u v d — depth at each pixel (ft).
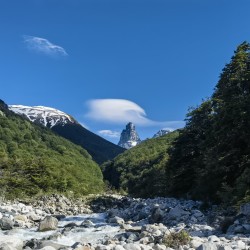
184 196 153.89
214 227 58.44
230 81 122.72
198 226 57.88
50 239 53.11
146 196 265.13
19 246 42.86
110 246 38.63
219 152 101.60
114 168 521.24
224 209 79.61
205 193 112.27
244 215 59.11
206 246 35.24
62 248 39.55
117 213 92.63
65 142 458.50
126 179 430.61
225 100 117.29
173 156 157.07
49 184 176.76
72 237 55.11
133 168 449.48
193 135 152.76
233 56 133.80
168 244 40.91
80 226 69.77
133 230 57.36
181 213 72.74
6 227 67.31
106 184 378.12
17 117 469.57
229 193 86.02
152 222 73.05
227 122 99.14
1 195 142.61
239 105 96.89
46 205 124.67
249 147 95.40
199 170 125.90
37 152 315.99
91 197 169.89
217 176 105.40
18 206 99.76
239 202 72.49
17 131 373.20
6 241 42.55
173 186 158.61
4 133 337.11
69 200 145.07
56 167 208.54
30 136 375.66
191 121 154.61
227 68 133.69
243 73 120.37
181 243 40.81
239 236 47.16
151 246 40.01
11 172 176.55
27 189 161.38
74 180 209.05
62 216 90.94
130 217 88.22
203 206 98.48
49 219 66.80
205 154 116.26
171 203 112.27
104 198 157.07
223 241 42.63
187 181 151.12
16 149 302.04
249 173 83.41
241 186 81.41
